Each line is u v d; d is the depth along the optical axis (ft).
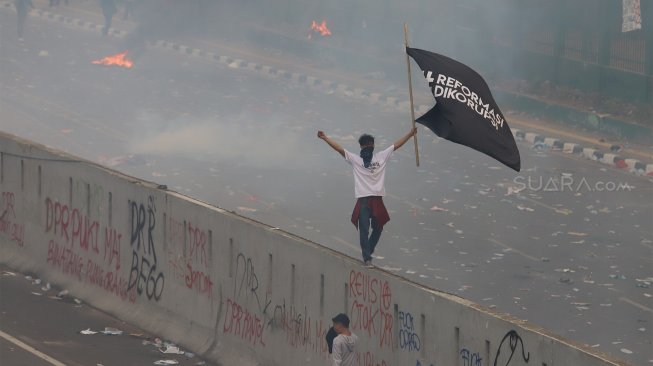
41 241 231.09
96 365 176.45
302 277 166.09
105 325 200.95
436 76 142.51
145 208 201.57
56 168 225.97
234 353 179.83
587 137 368.27
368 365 153.99
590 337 190.80
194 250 189.78
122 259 207.51
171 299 195.21
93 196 214.90
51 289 222.89
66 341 189.37
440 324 141.90
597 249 242.99
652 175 317.42
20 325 196.85
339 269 158.61
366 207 153.38
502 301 208.44
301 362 165.89
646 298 211.00
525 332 128.67
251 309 176.96
